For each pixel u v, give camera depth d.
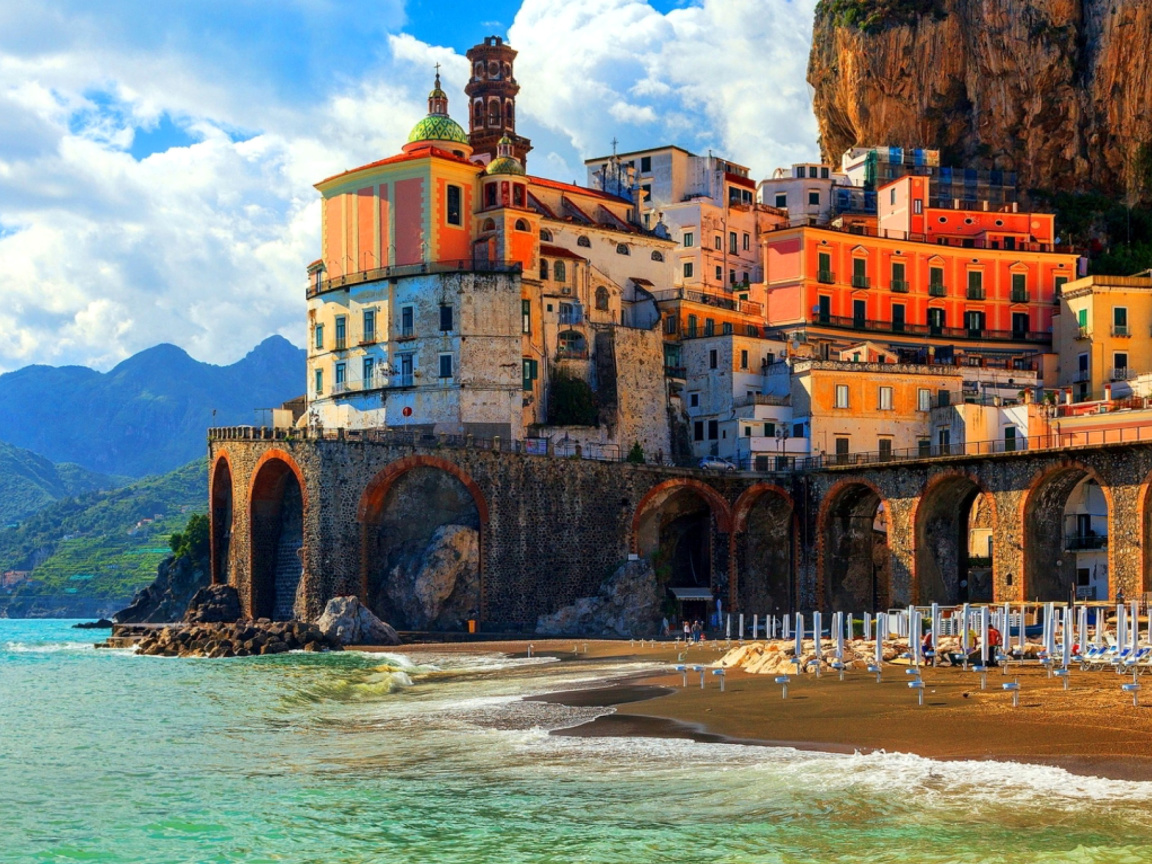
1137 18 147.50
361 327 118.88
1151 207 152.12
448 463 104.38
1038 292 141.38
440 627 104.31
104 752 46.25
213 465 120.94
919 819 31.38
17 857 31.75
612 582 106.75
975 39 154.12
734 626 110.88
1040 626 80.19
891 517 104.69
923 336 138.50
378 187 120.06
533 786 37.41
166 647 100.56
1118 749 37.34
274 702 60.59
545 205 131.00
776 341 129.88
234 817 34.97
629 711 51.31
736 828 31.72
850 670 59.97
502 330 113.88
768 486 113.62
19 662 92.69
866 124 161.62
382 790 37.66
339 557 105.56
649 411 124.75
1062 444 110.25
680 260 147.88
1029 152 153.75
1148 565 87.31
